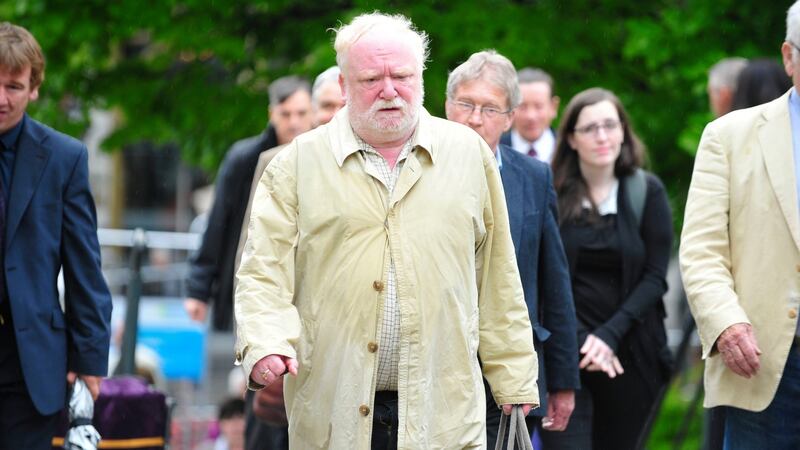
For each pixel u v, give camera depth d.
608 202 21.34
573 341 18.72
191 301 26.27
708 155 18.20
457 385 15.05
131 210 81.62
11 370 17.17
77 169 17.55
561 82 35.81
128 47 47.09
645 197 21.27
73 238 17.45
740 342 17.31
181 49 38.69
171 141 42.34
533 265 18.22
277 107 25.69
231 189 26.09
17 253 17.09
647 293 21.06
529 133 23.80
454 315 15.02
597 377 21.31
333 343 14.96
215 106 39.44
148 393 21.92
